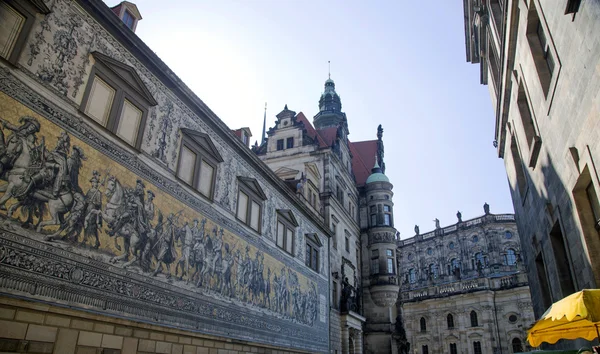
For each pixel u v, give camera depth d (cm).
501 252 8244
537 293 2530
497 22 2269
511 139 2667
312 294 3516
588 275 1449
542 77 1647
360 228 5500
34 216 1316
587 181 1403
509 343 6500
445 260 9044
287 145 4838
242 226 2575
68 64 1529
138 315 1653
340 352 3959
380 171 5912
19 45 1354
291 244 3288
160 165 1939
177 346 1859
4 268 1204
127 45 1828
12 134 1293
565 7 1195
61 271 1369
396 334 5169
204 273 2123
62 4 1531
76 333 1398
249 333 2442
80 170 1511
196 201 2162
